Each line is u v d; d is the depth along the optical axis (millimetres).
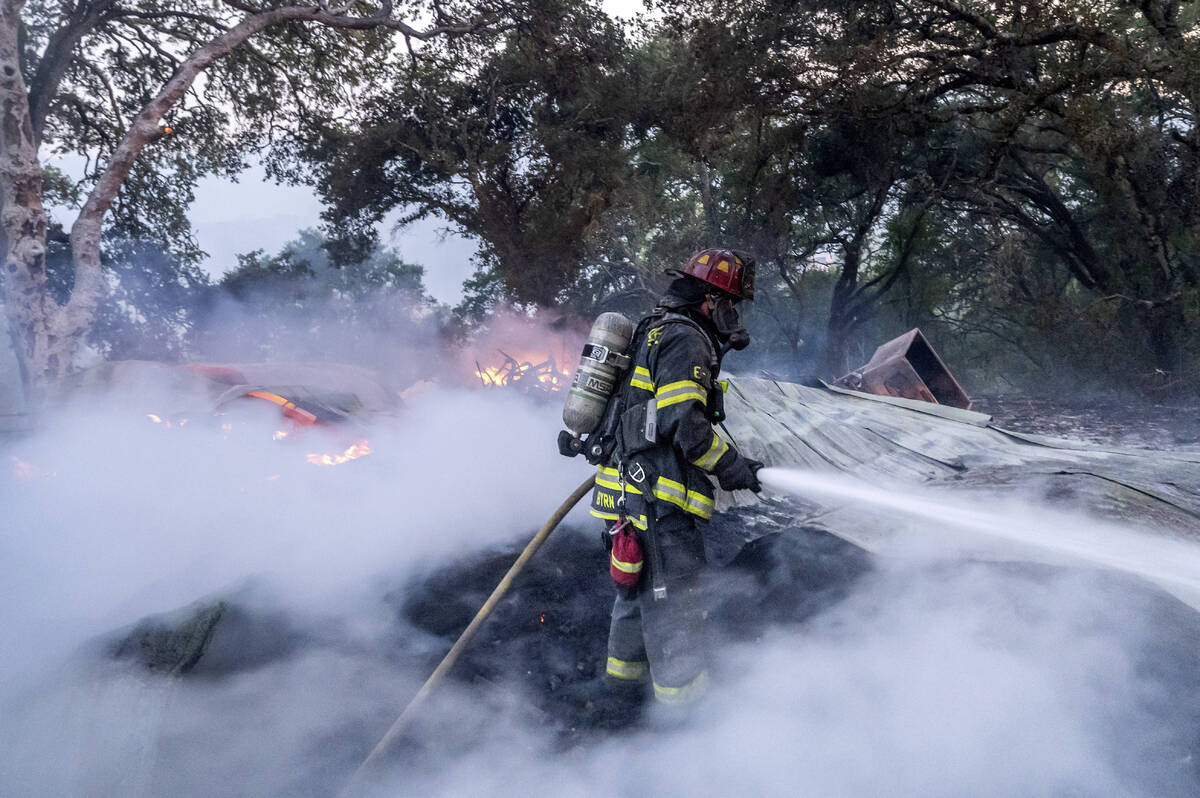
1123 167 15938
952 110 18406
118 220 16453
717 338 2400
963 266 23188
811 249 24047
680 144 20625
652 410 2236
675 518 2291
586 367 2430
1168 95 16125
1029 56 16781
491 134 20859
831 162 21594
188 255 18062
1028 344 21953
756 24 17828
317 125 17453
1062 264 23266
